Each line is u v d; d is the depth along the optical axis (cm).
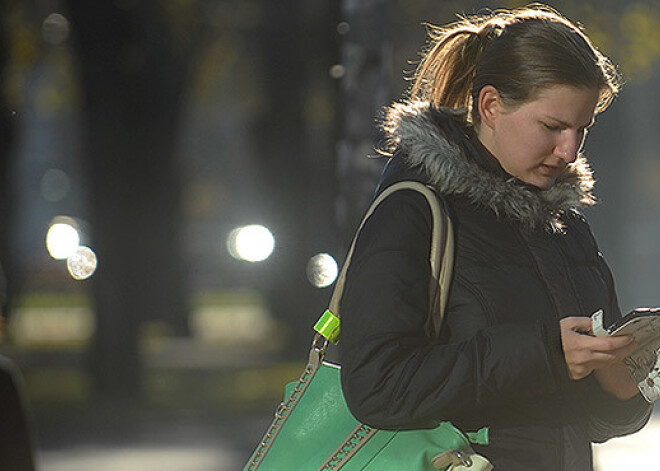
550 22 1060
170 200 7188
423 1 6012
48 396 5781
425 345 1020
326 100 7056
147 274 5706
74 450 4422
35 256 14038
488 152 1080
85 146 5678
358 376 1017
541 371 1000
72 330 9888
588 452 1075
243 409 5388
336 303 1074
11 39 6338
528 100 1047
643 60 5878
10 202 6800
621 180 7744
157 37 6194
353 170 2550
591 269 1110
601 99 1094
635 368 1092
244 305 12888
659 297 12356
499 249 1055
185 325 8706
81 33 5572
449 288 1045
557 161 1060
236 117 16200
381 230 1045
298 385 1077
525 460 1045
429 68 1147
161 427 4950
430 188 1059
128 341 5688
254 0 7506
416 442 1023
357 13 2592
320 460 1038
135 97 5603
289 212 7044
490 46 1077
